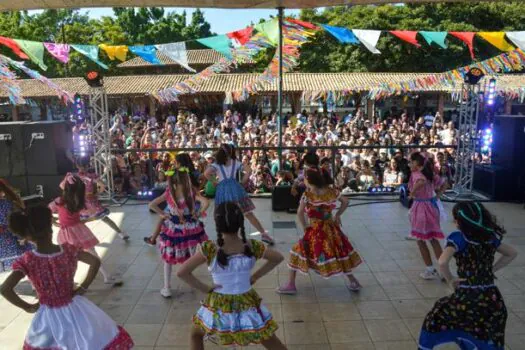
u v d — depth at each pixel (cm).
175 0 729
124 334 300
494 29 2734
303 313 428
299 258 452
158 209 453
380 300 453
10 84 1098
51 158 761
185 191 447
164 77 2925
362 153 1221
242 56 866
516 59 875
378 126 2020
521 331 390
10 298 278
